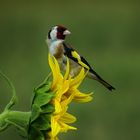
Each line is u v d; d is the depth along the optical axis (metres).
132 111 17.58
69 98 6.03
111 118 16.97
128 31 26.50
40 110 6.02
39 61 20.98
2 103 16.59
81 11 29.45
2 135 13.72
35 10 28.77
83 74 6.10
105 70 21.16
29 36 24.80
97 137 16.31
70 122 6.04
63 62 9.19
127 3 29.77
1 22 26.91
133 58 22.25
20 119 6.06
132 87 19.56
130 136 16.66
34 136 6.05
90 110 16.88
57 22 27.81
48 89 6.07
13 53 22.41
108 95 18.08
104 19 28.42
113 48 24.44
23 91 17.88
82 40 25.25
